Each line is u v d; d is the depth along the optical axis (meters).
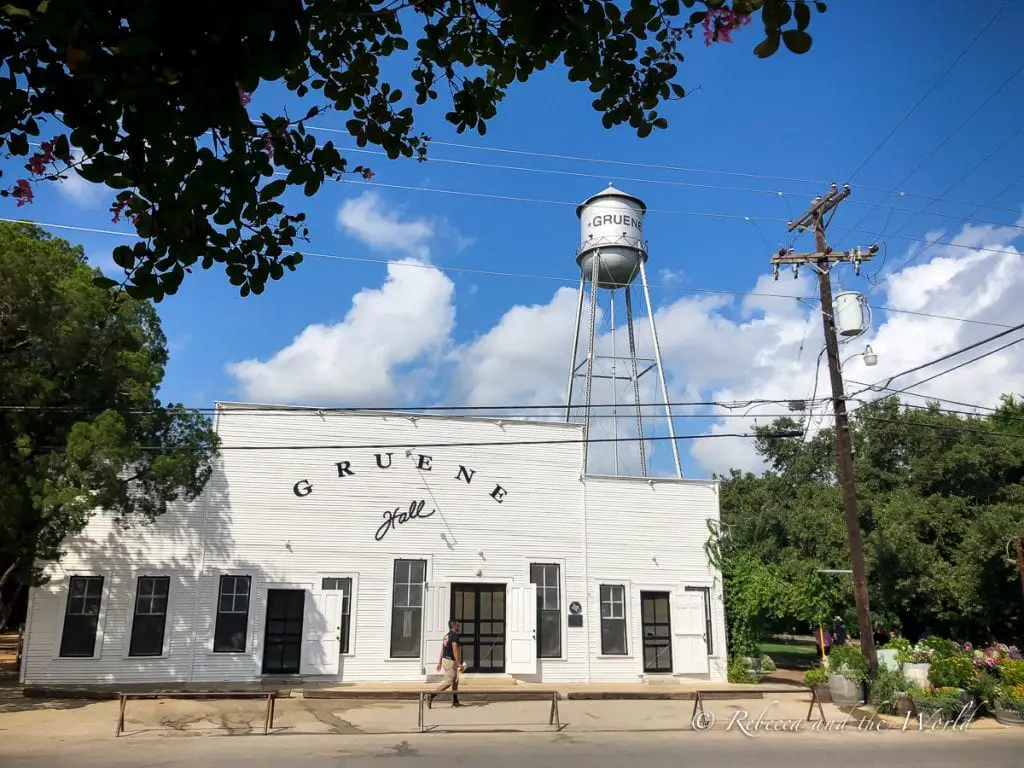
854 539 20.06
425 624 22.12
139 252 3.50
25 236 17.14
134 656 20.67
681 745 14.20
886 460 34.22
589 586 23.78
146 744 13.62
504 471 23.83
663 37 4.01
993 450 28.77
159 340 20.59
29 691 18.39
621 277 32.00
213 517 21.67
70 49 2.64
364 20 4.15
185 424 20.03
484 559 23.11
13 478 17.62
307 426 22.73
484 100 4.45
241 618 21.41
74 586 20.84
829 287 21.14
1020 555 22.92
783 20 2.97
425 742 14.12
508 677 22.38
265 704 17.94
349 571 22.16
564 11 3.46
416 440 23.36
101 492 17.39
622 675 23.41
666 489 25.12
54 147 3.42
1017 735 16.45
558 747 13.74
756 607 24.33
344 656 21.64
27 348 17.66
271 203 4.04
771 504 38.94
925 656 19.55
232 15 2.44
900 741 15.33
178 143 3.12
